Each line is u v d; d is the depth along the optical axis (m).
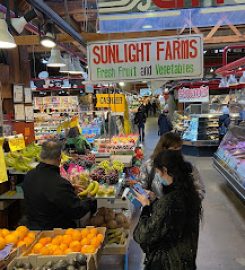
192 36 3.44
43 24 4.28
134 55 3.52
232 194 6.70
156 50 3.49
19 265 2.14
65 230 2.67
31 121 6.42
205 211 5.73
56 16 4.29
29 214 2.99
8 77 5.89
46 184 2.86
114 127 8.45
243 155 6.75
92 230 2.67
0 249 2.28
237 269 3.79
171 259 2.17
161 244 2.21
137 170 5.05
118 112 8.22
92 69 3.56
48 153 2.92
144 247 2.27
